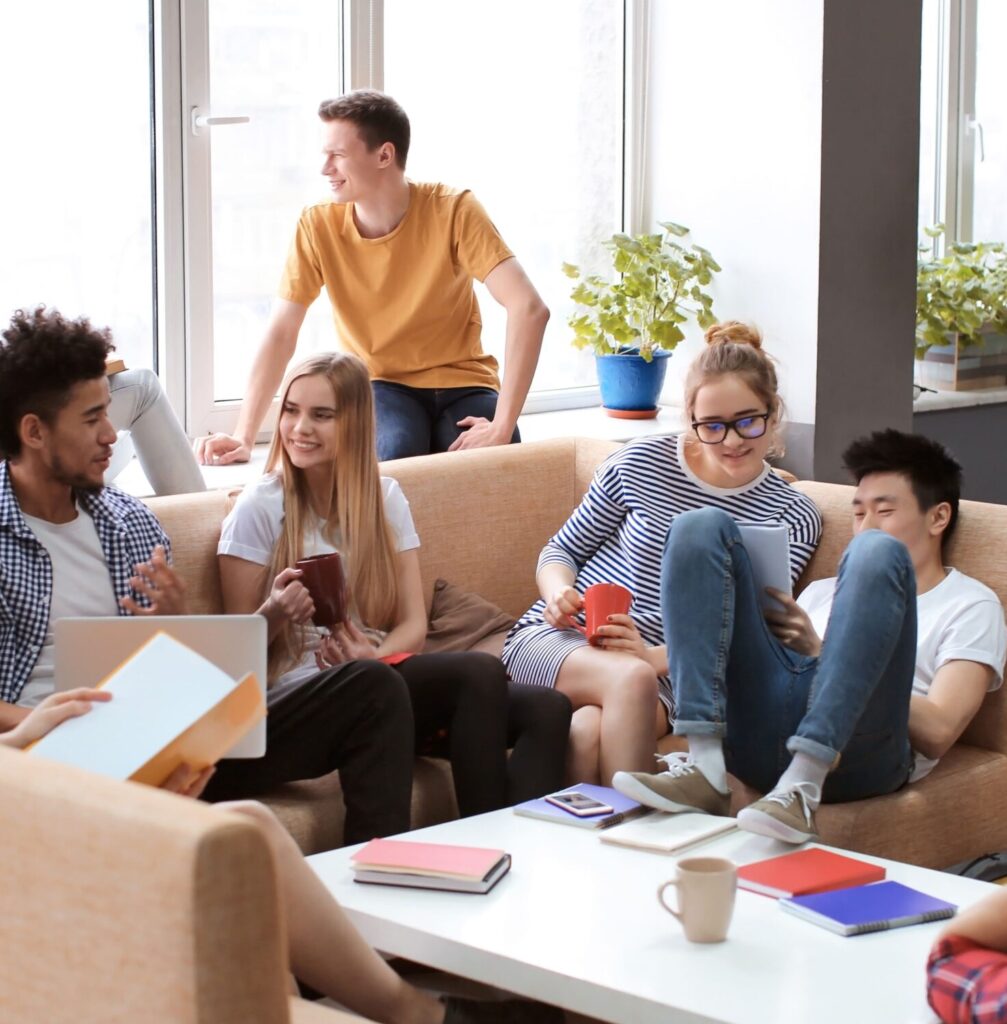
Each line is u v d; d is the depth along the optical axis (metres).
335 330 3.80
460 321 3.79
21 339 2.26
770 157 4.22
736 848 2.09
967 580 2.64
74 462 2.28
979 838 2.60
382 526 2.70
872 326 4.27
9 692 2.26
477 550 3.10
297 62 3.90
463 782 2.43
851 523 2.89
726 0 4.28
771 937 1.81
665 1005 1.63
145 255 3.71
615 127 4.59
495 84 4.33
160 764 1.59
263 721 1.99
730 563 2.33
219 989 1.08
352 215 3.66
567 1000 1.70
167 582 2.29
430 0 4.15
